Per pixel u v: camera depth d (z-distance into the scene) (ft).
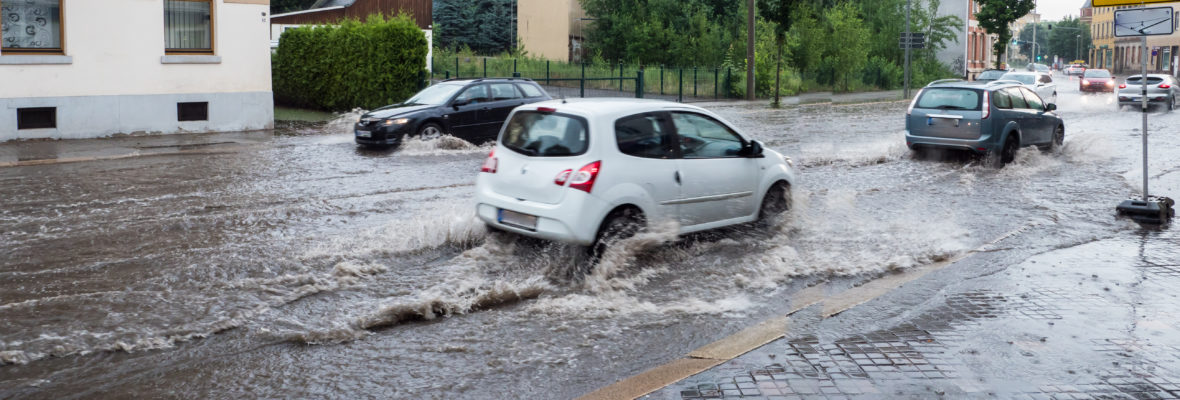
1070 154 55.83
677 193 26.50
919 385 16.20
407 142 55.26
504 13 184.65
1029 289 23.08
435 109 56.44
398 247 27.35
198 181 41.42
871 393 15.79
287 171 45.27
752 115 95.04
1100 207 36.35
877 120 88.53
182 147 55.72
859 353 18.01
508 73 138.00
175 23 63.46
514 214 25.46
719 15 170.50
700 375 16.75
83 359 17.72
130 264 25.14
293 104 92.68
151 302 21.45
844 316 20.72
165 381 16.63
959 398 15.57
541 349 18.52
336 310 21.11
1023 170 48.44
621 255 24.89
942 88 51.65
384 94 81.97
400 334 19.47
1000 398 15.58
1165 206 33.42
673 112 27.04
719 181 27.89
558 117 25.49
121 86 60.75
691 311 21.25
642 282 23.81
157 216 32.42
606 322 20.38
